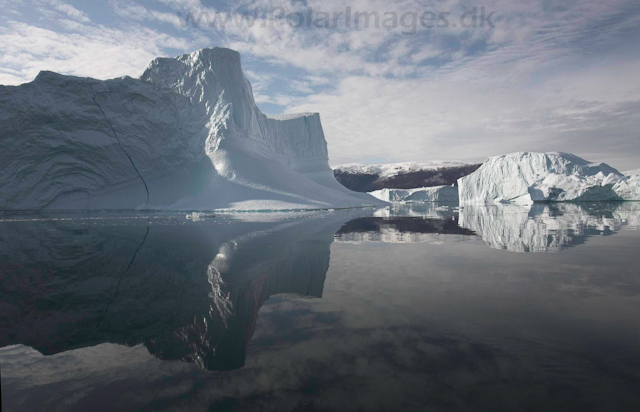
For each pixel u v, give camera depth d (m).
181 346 2.68
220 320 3.22
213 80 40.56
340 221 17.16
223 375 2.17
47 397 1.96
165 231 12.18
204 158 37.56
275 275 5.06
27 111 31.31
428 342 2.55
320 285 4.42
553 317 3.04
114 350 2.65
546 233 10.30
